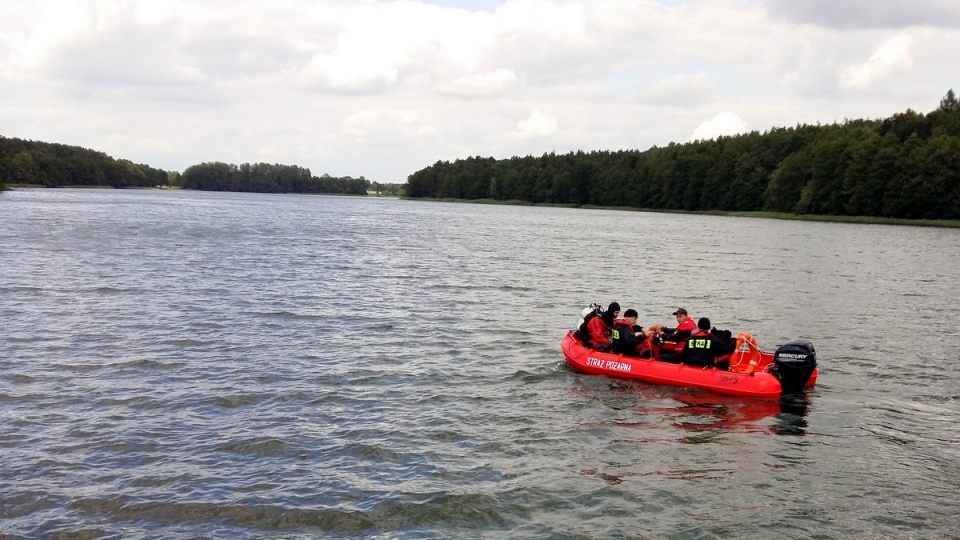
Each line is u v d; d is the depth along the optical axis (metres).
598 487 9.90
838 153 102.50
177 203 113.31
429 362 16.27
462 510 9.17
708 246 53.47
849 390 14.73
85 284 25.84
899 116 118.69
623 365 15.19
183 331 18.66
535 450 11.17
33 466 10.15
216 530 8.60
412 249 45.66
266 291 25.75
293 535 8.55
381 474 10.15
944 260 44.97
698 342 14.93
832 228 83.44
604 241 57.00
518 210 137.00
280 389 13.90
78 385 13.81
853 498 9.71
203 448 10.91
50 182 173.38
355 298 24.83
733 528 8.87
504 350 17.62
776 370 14.39
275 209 108.75
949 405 13.84
